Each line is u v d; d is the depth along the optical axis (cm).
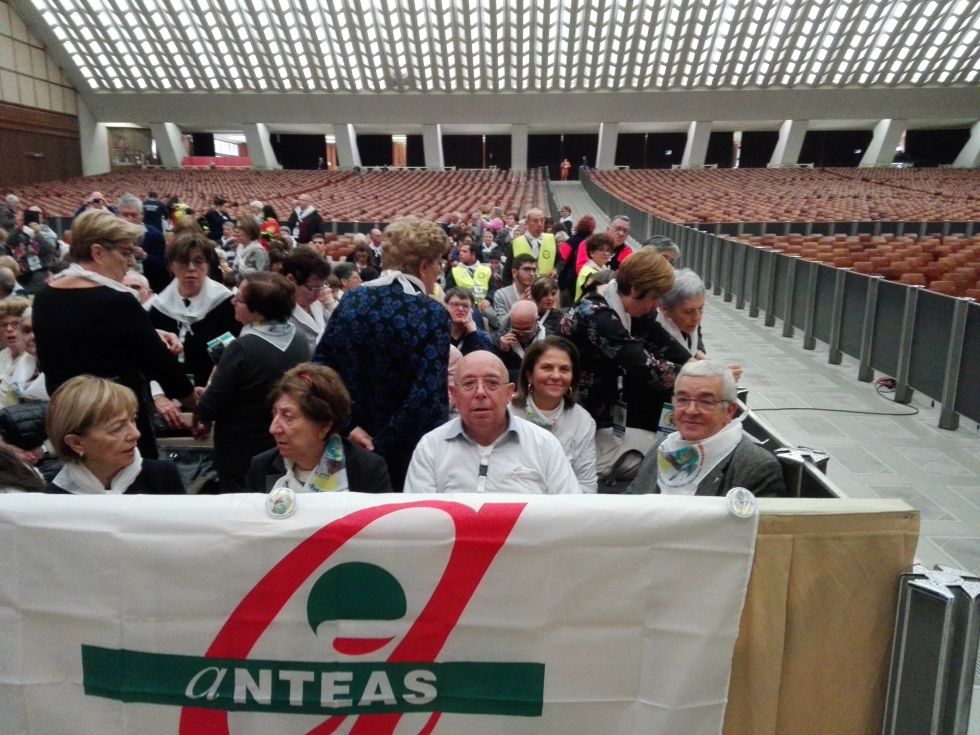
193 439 327
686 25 3231
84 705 137
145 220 784
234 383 257
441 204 2403
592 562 133
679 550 133
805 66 3453
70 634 136
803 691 137
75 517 134
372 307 236
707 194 2539
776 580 134
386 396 239
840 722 137
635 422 271
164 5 3114
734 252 1098
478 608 134
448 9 3173
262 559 133
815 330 773
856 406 581
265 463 215
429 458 213
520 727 137
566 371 245
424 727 137
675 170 3494
